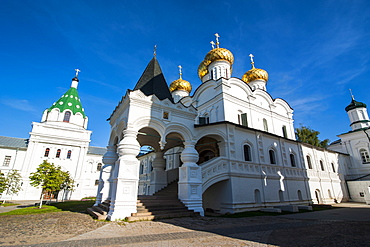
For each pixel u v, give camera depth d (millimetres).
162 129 12844
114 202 10188
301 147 22875
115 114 14742
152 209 10922
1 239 6312
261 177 17062
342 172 28125
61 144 38812
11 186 31844
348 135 31375
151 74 15453
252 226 8812
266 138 19344
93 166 44094
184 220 10078
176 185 17125
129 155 11008
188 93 31938
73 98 44406
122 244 5742
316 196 22391
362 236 6680
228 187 14891
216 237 6633
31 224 9117
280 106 24969
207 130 15070
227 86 19703
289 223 9664
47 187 23500
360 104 32688
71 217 11297
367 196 22031
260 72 26734
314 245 5695
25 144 39250
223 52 23812
